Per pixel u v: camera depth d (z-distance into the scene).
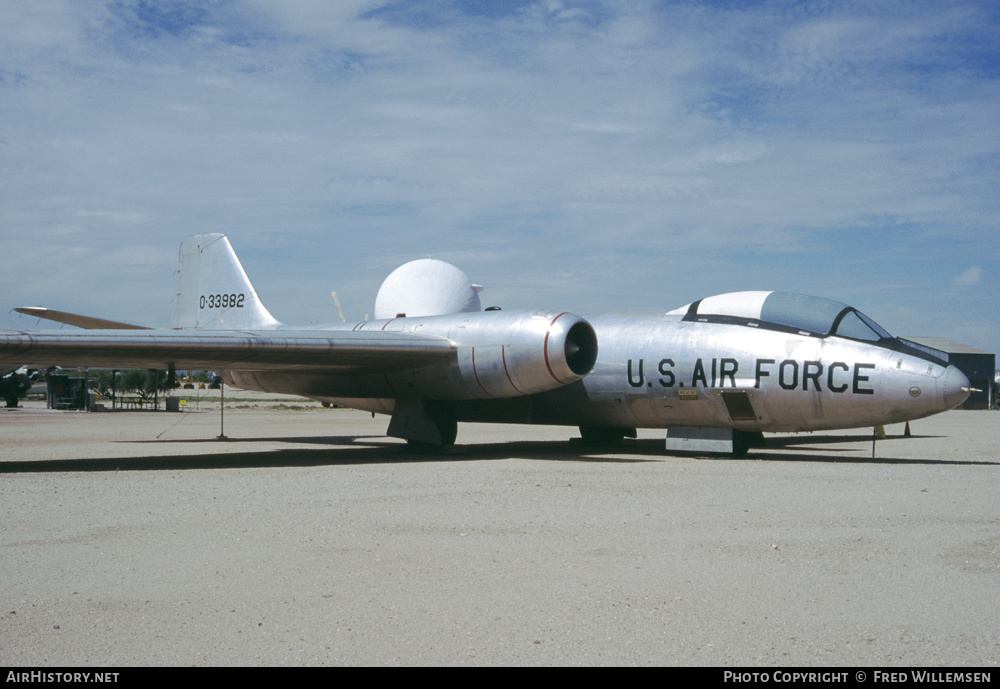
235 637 4.74
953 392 12.75
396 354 14.87
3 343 12.45
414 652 4.50
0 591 5.63
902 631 4.84
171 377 16.55
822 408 13.72
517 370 14.60
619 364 15.76
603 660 4.39
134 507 9.05
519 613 5.16
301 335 14.48
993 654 4.47
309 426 29.11
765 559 6.54
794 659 4.39
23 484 11.15
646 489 10.43
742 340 14.48
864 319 14.13
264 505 9.16
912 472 12.53
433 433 16.53
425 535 7.45
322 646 4.60
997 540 7.26
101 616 5.11
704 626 4.92
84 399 43.47
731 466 13.38
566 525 7.92
